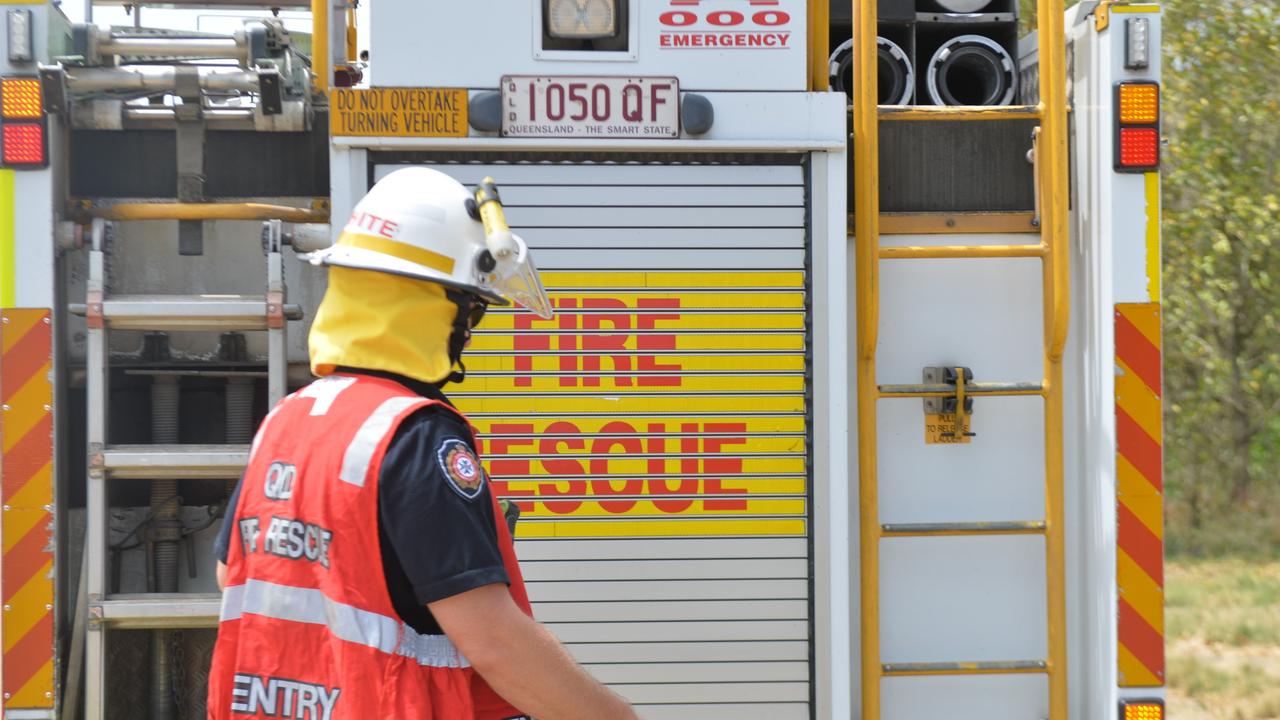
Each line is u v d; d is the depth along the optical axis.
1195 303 19.83
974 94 6.86
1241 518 21.05
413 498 3.22
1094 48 5.75
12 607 5.29
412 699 3.25
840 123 5.56
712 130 5.52
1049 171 5.75
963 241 5.90
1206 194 18.88
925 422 5.83
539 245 5.49
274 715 3.34
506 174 5.49
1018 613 5.85
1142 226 5.59
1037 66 6.37
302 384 5.84
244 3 7.60
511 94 5.45
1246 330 20.41
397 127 5.42
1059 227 5.69
